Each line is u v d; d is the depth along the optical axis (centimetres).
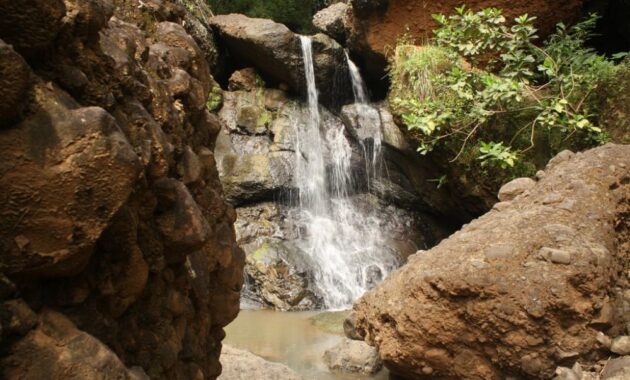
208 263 235
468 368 392
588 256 372
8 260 113
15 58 106
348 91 1091
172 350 184
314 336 646
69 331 122
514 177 687
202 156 242
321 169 1005
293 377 450
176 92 220
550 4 785
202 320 228
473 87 715
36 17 120
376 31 901
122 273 152
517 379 377
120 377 123
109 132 123
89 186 119
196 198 223
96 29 150
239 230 911
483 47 720
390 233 945
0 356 110
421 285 407
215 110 1045
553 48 698
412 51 798
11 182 112
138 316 171
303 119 1047
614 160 455
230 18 1095
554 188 451
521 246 392
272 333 661
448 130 728
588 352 360
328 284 838
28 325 114
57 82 134
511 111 684
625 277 403
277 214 945
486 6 809
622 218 429
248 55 1080
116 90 161
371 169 984
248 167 961
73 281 133
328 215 979
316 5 1299
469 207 804
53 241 117
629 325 366
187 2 1046
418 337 406
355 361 519
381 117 941
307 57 1043
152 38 245
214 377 258
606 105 638
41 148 115
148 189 163
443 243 448
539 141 683
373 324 449
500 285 374
